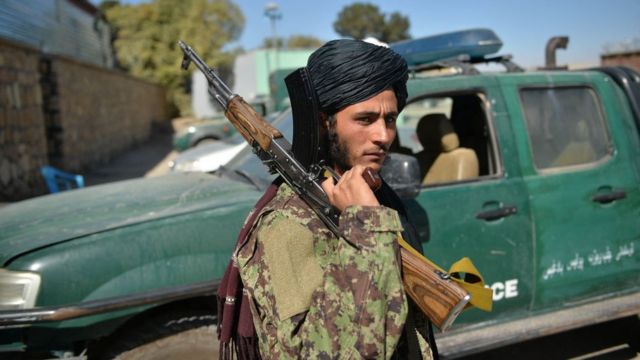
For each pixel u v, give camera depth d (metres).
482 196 2.93
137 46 33.31
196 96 34.16
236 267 1.34
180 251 2.36
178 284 2.33
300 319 1.16
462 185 2.92
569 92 3.31
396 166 2.53
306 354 1.14
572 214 3.14
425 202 2.81
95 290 2.20
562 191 3.12
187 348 2.36
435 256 2.81
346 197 1.22
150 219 2.38
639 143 3.40
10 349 2.15
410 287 1.27
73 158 13.23
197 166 6.38
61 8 16.31
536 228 3.05
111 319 2.23
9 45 8.77
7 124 8.64
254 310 1.25
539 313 3.10
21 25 11.14
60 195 2.99
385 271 1.16
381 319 1.14
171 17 33.84
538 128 3.17
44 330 2.15
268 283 1.20
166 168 15.50
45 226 2.40
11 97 8.85
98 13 22.19
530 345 3.93
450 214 2.85
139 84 24.09
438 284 1.23
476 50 3.30
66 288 2.16
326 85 1.26
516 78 3.19
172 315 2.38
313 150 1.29
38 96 10.16
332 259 1.21
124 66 33.94
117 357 2.31
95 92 15.83
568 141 3.24
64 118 12.48
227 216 2.48
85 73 14.71
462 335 2.89
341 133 1.30
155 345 2.34
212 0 34.09
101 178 13.69
